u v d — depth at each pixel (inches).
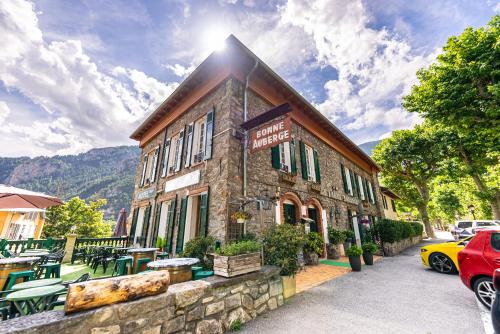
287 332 121.8
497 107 339.6
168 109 401.1
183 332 103.2
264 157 297.0
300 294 187.3
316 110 386.3
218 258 141.5
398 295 182.1
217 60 296.7
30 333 63.6
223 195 239.0
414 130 796.0
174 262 148.6
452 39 386.0
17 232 594.6
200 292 114.0
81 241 375.2
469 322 130.9
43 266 196.1
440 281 222.1
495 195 661.9
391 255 410.6
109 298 83.0
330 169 453.4
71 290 75.5
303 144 375.2
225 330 121.7
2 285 152.3
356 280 231.5
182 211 293.4
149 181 418.0
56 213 829.2
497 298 95.5
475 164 669.9
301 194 343.6
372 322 133.1
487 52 343.0
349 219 472.4
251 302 141.6
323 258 357.4
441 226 2038.6
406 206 1051.9
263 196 277.3
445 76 389.1
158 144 428.5
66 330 70.9
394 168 868.0
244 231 238.2
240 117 275.7
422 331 121.6
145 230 369.7
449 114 398.3
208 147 278.5
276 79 309.6
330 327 127.1
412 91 462.9
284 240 181.8
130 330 85.9
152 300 94.7
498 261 146.2
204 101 322.0
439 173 796.0
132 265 232.4
